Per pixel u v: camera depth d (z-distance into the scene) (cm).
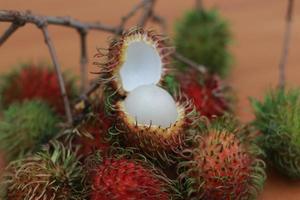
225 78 54
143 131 38
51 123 44
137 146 39
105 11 64
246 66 55
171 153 39
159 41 42
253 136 42
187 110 40
